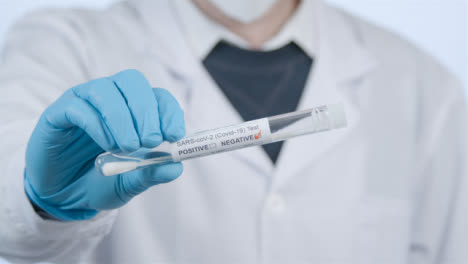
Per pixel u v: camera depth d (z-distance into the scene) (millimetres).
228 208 1284
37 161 790
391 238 1406
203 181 1291
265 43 1378
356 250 1354
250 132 797
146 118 747
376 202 1399
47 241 913
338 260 1318
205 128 1278
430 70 1590
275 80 1341
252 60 1344
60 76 1192
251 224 1288
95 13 1483
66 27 1355
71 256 1005
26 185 861
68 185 857
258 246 1287
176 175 780
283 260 1281
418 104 1539
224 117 1289
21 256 942
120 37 1398
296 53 1380
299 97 1347
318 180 1333
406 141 1464
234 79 1327
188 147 784
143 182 795
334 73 1400
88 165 870
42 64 1192
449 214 1550
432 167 1540
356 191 1361
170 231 1290
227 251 1283
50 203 873
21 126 934
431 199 1540
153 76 1335
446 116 1541
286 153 1281
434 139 1525
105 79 786
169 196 1291
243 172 1287
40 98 1059
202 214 1291
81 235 929
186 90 1332
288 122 809
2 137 932
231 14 1289
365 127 1406
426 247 1546
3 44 1406
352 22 1635
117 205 852
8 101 1033
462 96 1611
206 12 1355
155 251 1284
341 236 1335
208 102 1297
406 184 1449
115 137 730
